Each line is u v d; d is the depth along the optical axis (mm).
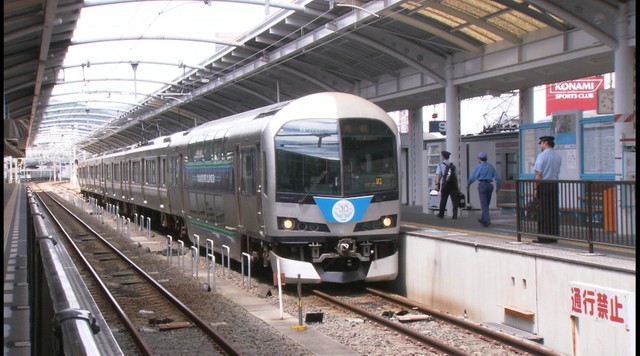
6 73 20000
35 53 19375
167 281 15836
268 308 12430
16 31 14992
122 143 64125
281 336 10000
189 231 20766
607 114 14852
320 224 13336
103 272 17625
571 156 16078
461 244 11961
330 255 13391
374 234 13609
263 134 13609
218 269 17656
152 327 10922
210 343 9703
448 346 9016
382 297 13406
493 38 17109
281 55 20594
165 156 24359
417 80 20656
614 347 8180
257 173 13977
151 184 27391
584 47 14609
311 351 9070
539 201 10969
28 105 32594
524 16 15219
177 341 9859
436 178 19344
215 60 24828
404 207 24391
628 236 8945
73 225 33406
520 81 18391
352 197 13422
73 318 3191
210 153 17812
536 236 11039
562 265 9305
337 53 20812
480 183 15930
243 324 10930
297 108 13586
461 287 11984
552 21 14781
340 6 16578
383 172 13805
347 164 13523
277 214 13273
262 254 14773
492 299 10992
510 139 22406
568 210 10242
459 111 19109
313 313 11078
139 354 9250
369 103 14094
